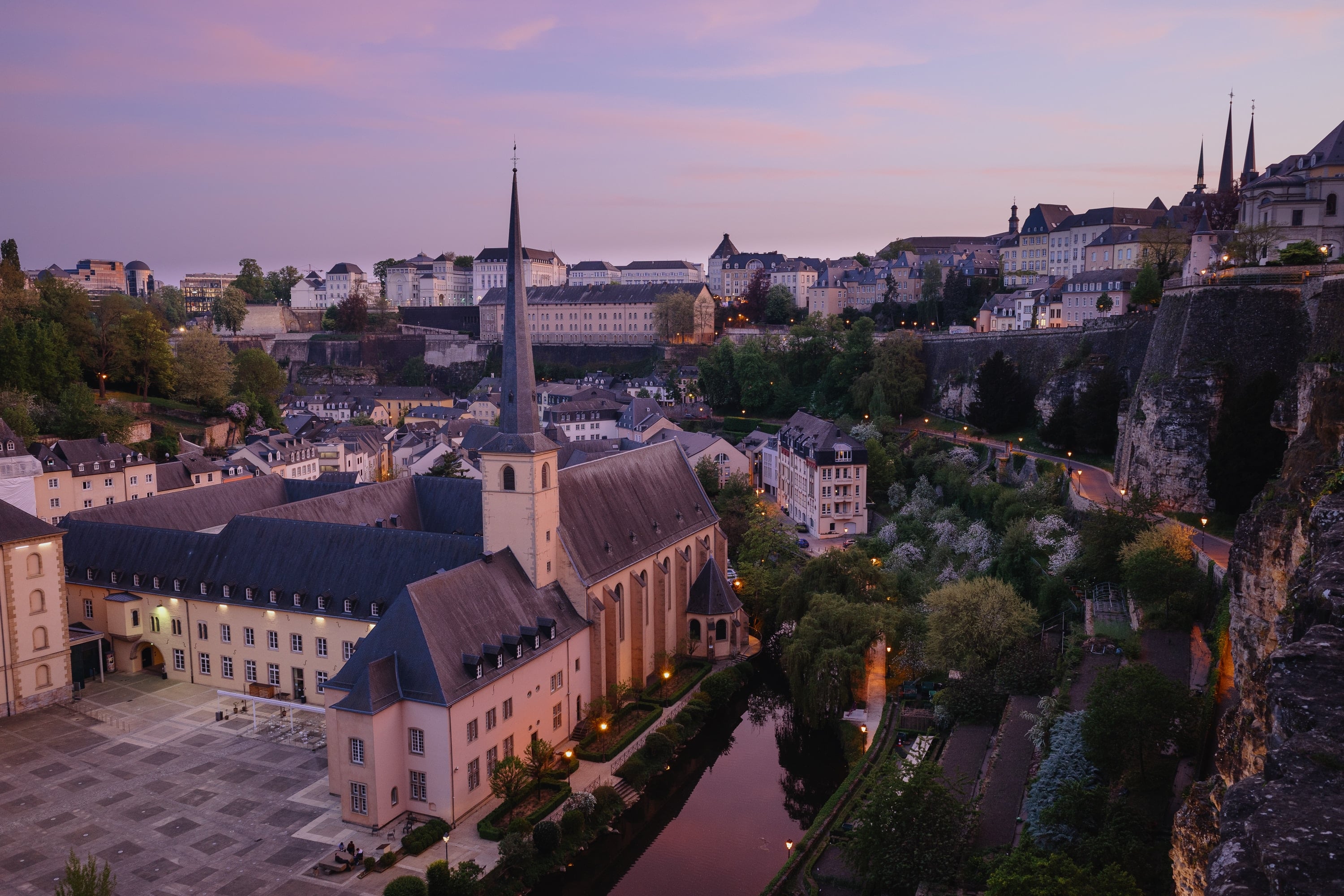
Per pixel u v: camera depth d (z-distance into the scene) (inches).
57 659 3604.8
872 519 6166.3
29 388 7170.3
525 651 3149.6
